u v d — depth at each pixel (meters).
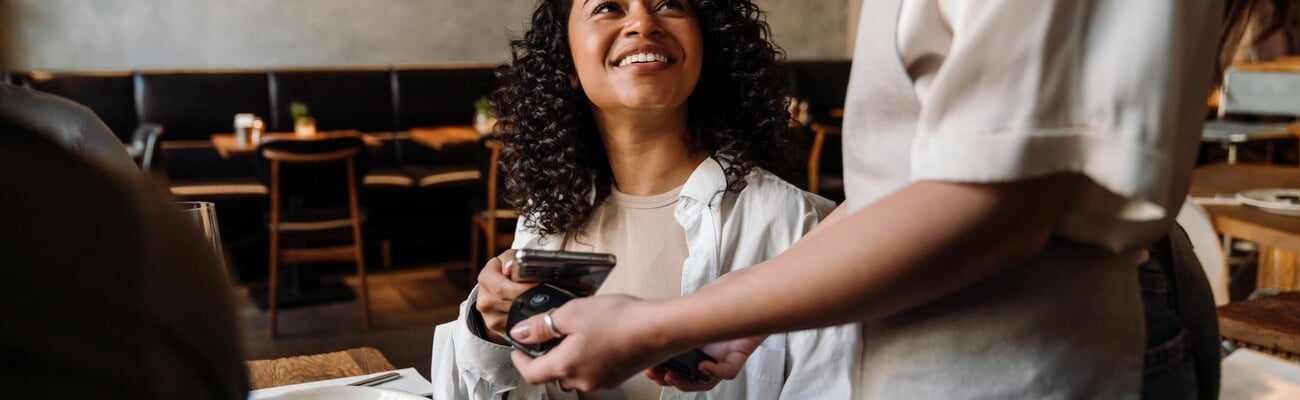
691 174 1.27
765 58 1.28
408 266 6.23
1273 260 2.86
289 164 4.71
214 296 0.34
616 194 1.30
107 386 0.30
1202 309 0.82
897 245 0.64
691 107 1.28
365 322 4.81
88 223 0.30
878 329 0.76
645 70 1.17
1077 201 0.65
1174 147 0.61
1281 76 5.32
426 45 7.03
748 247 1.24
